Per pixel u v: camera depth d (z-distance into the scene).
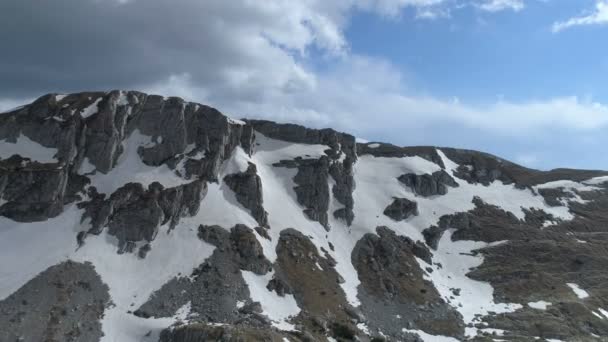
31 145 170.38
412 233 184.75
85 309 121.88
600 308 156.00
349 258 166.12
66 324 116.06
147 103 184.88
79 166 166.88
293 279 145.62
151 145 176.25
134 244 146.25
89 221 149.00
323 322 130.38
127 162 171.62
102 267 136.38
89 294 126.56
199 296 130.38
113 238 146.25
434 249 181.38
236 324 120.19
